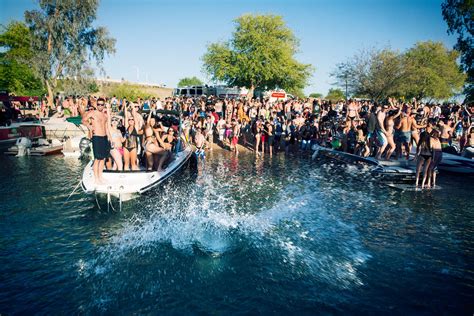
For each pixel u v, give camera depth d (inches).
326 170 582.6
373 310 202.8
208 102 1035.3
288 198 415.2
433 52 1849.2
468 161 538.3
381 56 1247.5
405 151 588.4
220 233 306.0
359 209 377.7
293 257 264.4
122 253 266.2
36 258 257.0
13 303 203.9
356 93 1295.5
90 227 313.7
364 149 609.0
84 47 1401.3
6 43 1876.2
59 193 414.3
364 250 278.7
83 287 221.5
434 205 393.4
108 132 341.4
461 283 232.1
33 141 805.9
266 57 1414.9
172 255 264.1
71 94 1374.3
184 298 212.5
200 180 501.7
